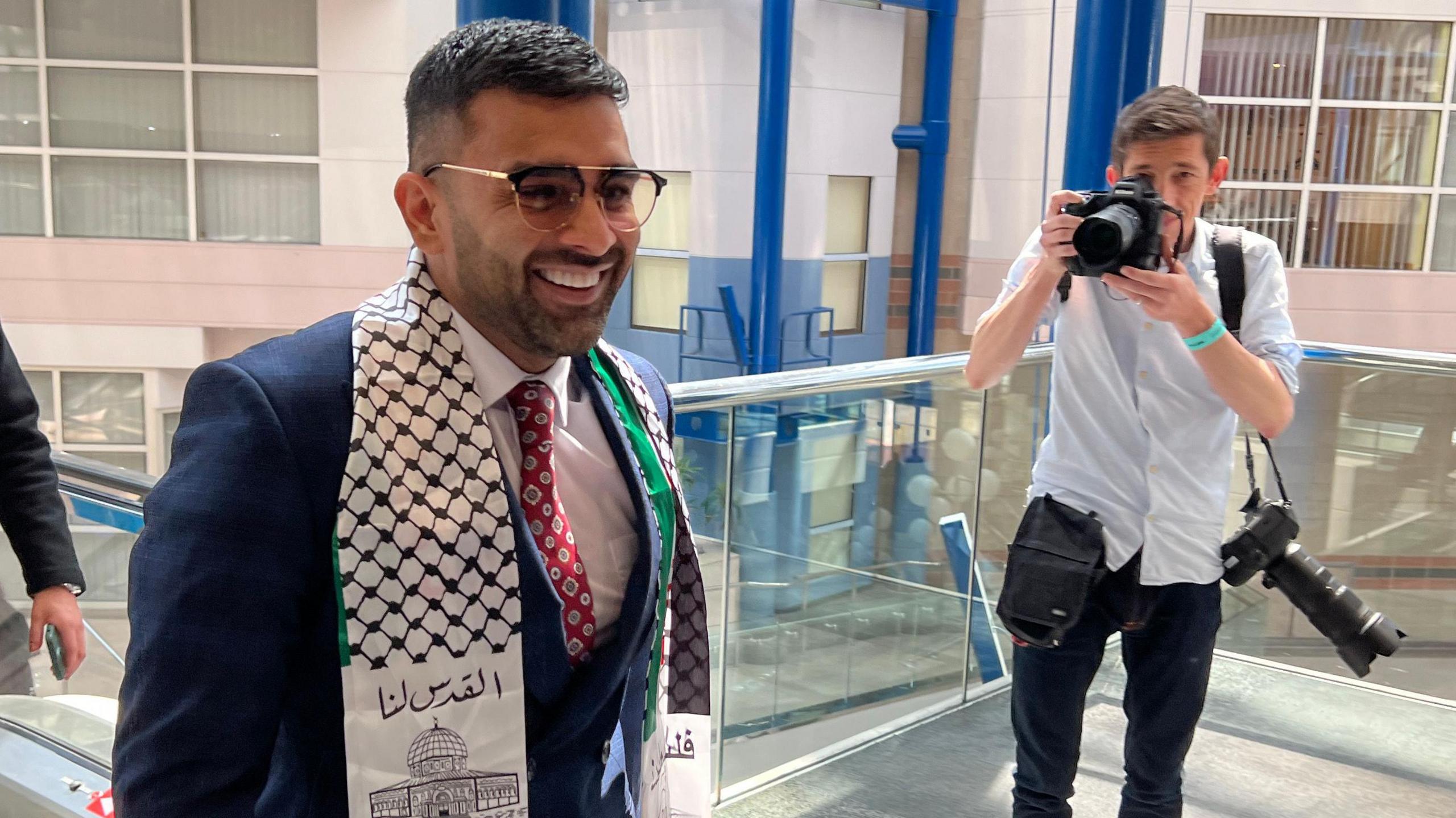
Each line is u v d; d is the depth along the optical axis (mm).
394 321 894
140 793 788
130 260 8578
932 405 3141
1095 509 1832
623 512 1003
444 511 855
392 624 838
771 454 2924
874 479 3188
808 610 3121
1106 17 3014
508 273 860
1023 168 6691
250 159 8500
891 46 6879
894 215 7176
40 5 8109
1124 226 1636
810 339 6906
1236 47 6859
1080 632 1843
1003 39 6680
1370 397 3191
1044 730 1877
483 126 851
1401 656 3154
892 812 2436
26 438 1658
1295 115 6957
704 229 6848
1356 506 3258
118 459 8914
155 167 8469
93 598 1855
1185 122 1741
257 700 808
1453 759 2711
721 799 2482
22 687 1942
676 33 6746
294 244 8688
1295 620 3205
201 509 791
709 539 2549
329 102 8367
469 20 2053
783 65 6215
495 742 869
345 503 827
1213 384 1716
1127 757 1926
